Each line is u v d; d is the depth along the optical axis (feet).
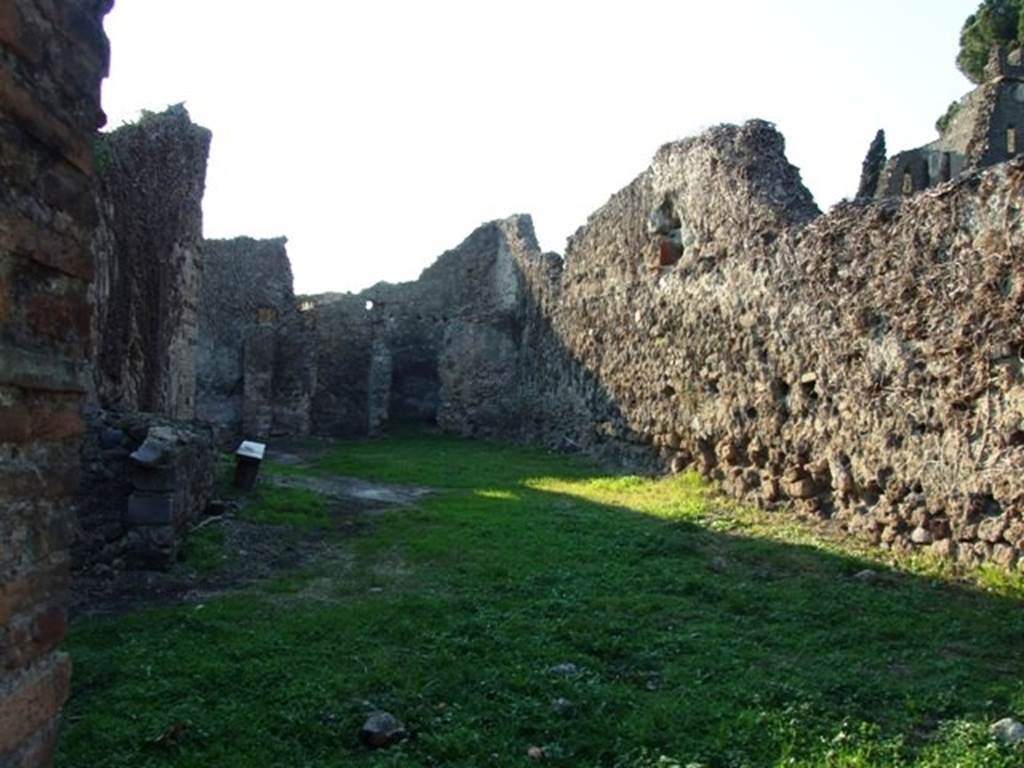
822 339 31.55
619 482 43.42
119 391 35.55
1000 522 23.54
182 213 44.29
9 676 9.44
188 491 28.60
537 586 24.27
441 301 90.02
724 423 38.73
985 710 15.72
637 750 14.82
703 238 41.73
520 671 17.99
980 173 24.88
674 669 18.19
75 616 21.61
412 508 36.96
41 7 9.77
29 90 9.58
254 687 17.06
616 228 53.31
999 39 108.88
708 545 28.89
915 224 27.25
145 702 16.26
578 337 59.67
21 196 9.54
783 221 35.42
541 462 55.16
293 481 44.37
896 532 27.43
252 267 82.02
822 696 16.52
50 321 10.27
